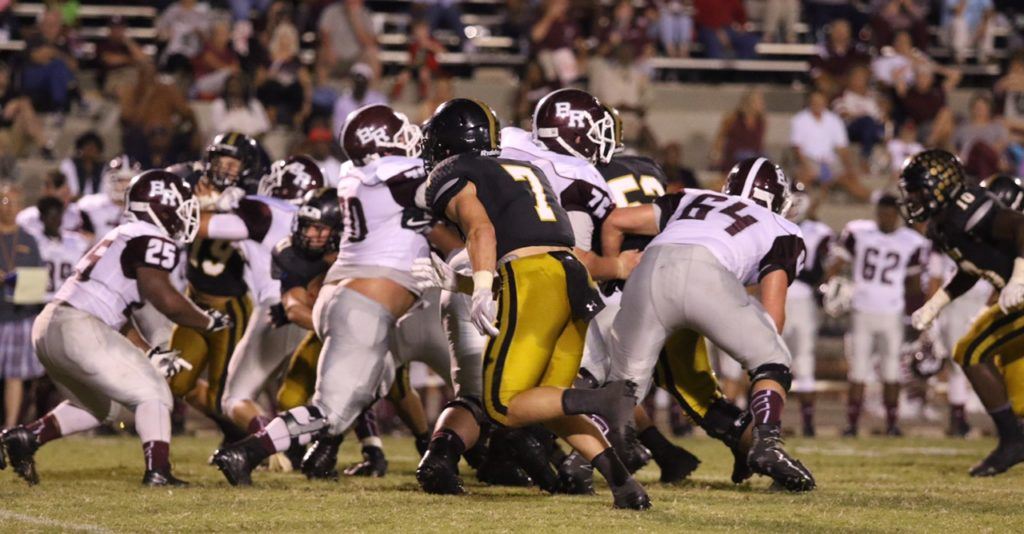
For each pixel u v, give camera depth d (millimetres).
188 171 18750
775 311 14648
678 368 15930
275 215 17906
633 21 41156
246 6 39812
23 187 35438
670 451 16391
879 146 39750
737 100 43125
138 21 43375
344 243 15922
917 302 29391
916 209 18250
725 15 43594
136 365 15727
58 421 15977
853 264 29203
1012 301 17312
